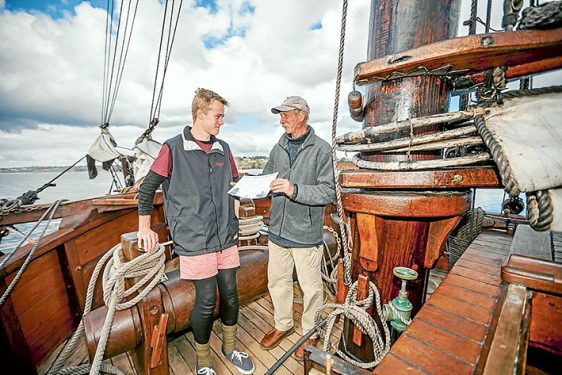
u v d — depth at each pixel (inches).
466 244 86.5
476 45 34.9
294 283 122.6
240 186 67.0
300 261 73.7
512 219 90.8
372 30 55.9
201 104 61.7
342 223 56.9
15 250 75.1
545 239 66.4
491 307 44.0
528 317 33.2
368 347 62.4
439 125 51.3
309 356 36.6
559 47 33.9
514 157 35.4
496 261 62.0
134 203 107.4
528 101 40.4
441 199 47.7
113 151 219.1
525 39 33.8
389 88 52.9
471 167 45.6
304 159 71.8
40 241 83.4
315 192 65.7
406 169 48.5
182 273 63.0
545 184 33.9
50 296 86.0
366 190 56.4
